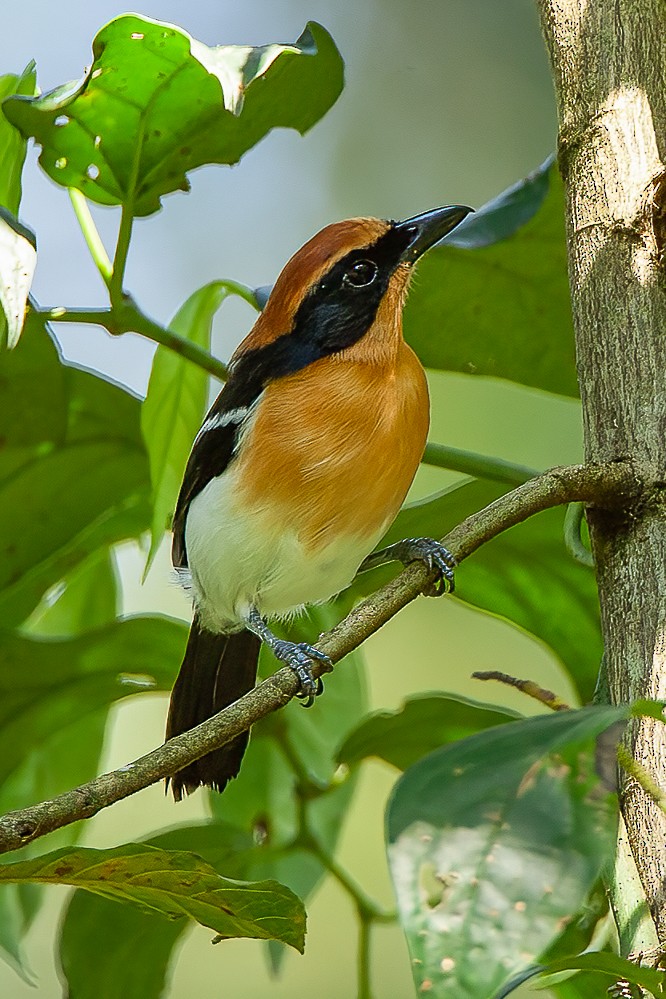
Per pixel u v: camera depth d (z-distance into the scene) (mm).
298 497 9258
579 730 4500
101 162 8320
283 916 5605
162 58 7562
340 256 9328
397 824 4305
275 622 10500
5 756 9594
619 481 5996
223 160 8461
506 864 4133
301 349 9406
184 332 9477
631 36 6418
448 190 18812
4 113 7984
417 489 15094
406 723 8641
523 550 8812
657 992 4906
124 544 10812
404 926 4008
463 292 9242
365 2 20000
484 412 15125
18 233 7172
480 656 15828
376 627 6480
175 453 9234
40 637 8969
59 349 9398
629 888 5680
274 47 7418
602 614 6098
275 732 9211
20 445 9812
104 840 15656
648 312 6164
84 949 8523
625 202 6281
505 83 19188
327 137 19312
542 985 6953
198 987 15133
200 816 15820
